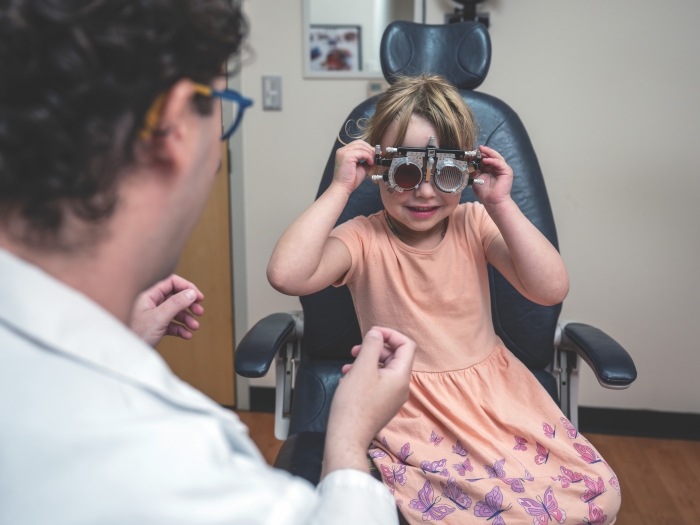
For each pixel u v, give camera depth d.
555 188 2.04
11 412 0.34
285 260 1.05
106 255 0.41
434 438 1.08
